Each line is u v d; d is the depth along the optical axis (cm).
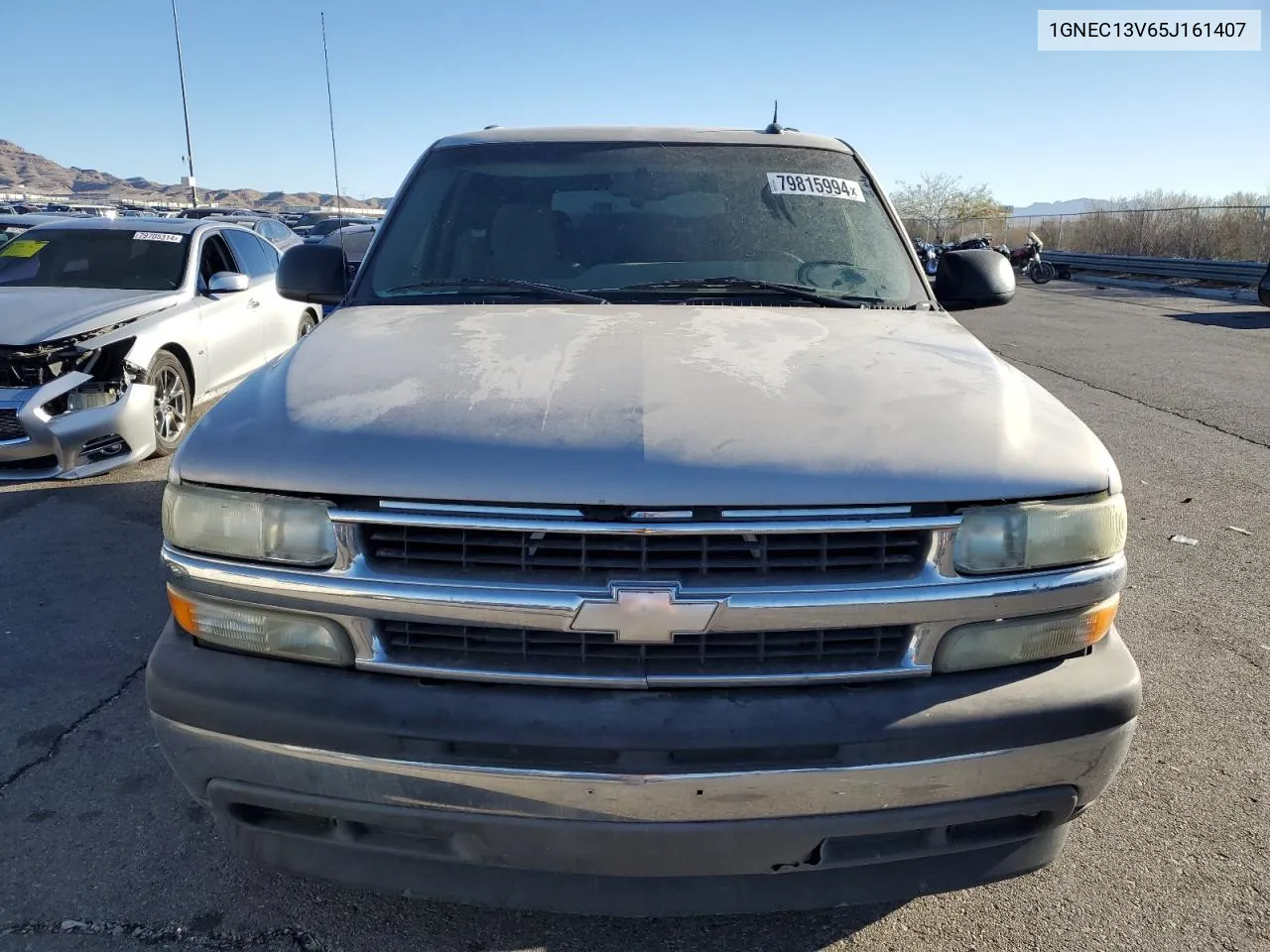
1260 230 2438
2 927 227
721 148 340
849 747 181
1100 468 197
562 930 229
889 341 253
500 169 331
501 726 179
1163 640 386
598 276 300
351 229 759
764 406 201
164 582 434
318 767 185
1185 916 236
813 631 186
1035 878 249
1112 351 1125
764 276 302
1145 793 285
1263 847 261
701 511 180
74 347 568
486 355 229
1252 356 1095
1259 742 313
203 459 196
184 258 720
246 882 243
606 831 181
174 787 283
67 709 327
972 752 184
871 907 239
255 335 772
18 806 273
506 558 182
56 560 456
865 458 187
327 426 197
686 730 178
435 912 234
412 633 188
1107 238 2912
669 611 178
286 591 188
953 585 185
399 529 185
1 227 1069
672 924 232
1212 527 520
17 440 548
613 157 334
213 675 192
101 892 239
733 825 181
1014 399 217
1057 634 194
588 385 209
